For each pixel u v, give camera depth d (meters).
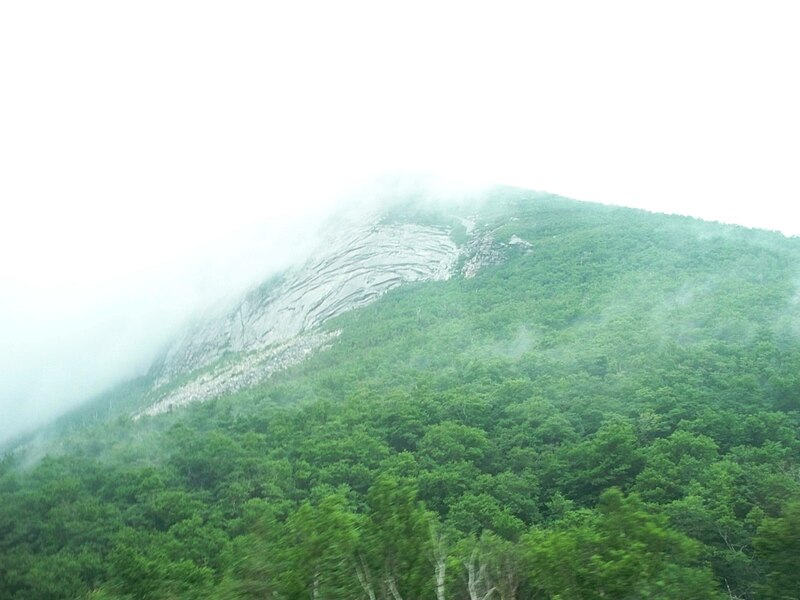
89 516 61.31
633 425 62.31
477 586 24.47
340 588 22.22
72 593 47.22
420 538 23.95
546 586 23.48
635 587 21.81
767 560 26.14
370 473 61.56
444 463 62.22
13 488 74.25
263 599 22.92
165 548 50.03
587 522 32.03
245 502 59.38
